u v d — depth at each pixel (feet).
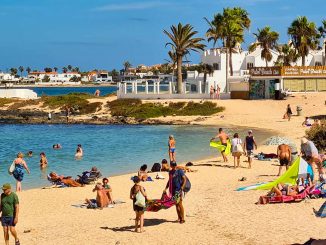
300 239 49.83
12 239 56.24
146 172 97.86
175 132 193.47
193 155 129.70
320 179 73.26
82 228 59.57
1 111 312.09
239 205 65.46
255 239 50.80
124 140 171.94
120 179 93.97
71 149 151.84
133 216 64.90
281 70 255.09
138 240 53.31
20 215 68.13
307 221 55.88
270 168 97.76
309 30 307.58
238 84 272.51
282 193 66.39
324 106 232.12
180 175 58.59
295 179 67.67
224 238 51.98
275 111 233.76
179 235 54.19
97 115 273.33
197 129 202.39
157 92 296.71
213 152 134.41
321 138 116.06
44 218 66.08
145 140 170.09
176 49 289.33
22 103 332.19
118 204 73.26
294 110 233.14
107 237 55.06
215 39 307.17
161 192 80.48
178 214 59.11
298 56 319.68
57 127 231.09
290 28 311.06
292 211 60.44
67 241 54.29
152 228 57.67
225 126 208.23
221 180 87.20
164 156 131.64
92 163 122.31
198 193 75.97
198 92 292.40
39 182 99.04
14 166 86.84
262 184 75.41
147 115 253.65
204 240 51.75
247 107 244.22
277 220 56.95
